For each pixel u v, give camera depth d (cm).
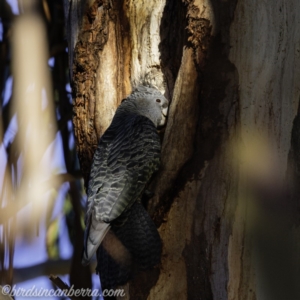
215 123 929
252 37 931
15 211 1009
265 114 922
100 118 1045
